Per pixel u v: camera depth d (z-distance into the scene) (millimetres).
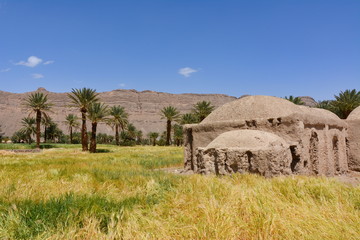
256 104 13516
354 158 15414
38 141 44031
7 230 3789
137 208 5117
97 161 17828
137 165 15422
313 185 5910
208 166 10055
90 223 4062
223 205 4648
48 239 3586
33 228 3949
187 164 14414
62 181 7664
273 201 4914
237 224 4012
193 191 5961
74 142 78875
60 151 39188
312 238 3504
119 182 7969
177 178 8273
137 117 178125
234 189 5742
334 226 3859
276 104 13531
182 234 3830
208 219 4035
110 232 3797
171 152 31750
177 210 4879
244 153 9148
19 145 49312
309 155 11953
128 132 68000
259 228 3865
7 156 25922
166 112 55375
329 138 13578
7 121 153500
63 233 3762
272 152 8680
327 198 5312
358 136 15477
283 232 3734
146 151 36000
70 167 12328
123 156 24188
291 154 10219
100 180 8469
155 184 6992
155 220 4250
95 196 5516
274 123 11609
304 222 3963
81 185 7086
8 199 5426
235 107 14148
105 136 85062
